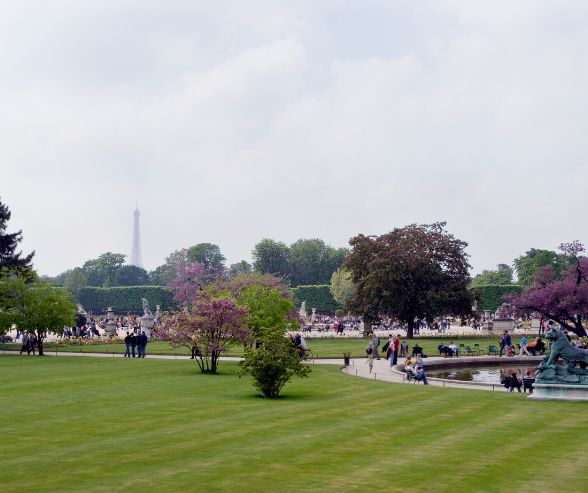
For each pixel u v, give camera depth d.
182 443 23.22
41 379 43.94
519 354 71.94
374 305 100.44
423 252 97.38
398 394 37.44
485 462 20.83
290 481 18.69
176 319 50.69
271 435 24.69
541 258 189.62
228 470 19.73
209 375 47.19
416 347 65.12
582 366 36.75
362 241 104.38
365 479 18.92
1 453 21.70
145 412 29.98
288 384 42.53
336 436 24.56
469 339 95.06
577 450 22.50
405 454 21.80
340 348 78.62
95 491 17.62
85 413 29.62
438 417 29.00
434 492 17.78
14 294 70.62
